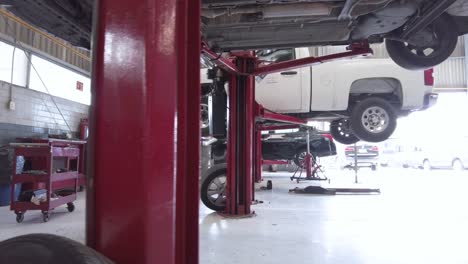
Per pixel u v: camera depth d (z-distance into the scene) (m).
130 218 0.91
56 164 5.94
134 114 0.93
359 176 10.00
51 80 6.98
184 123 1.09
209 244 2.59
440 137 13.55
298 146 8.28
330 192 5.53
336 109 5.16
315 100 5.13
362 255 2.33
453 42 2.84
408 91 4.80
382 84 5.03
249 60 3.76
